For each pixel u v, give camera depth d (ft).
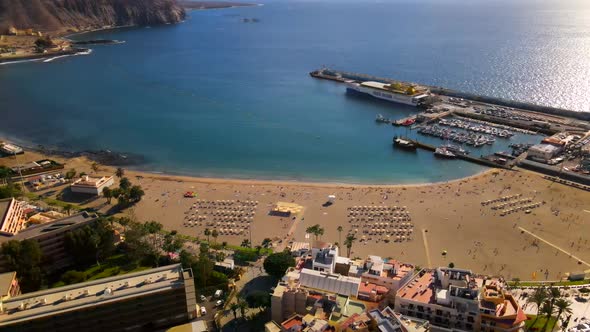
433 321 517.55
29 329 465.88
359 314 474.08
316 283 554.46
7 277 557.33
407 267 593.83
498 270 652.89
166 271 537.65
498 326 487.20
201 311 568.41
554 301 519.19
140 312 510.58
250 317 563.07
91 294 498.28
